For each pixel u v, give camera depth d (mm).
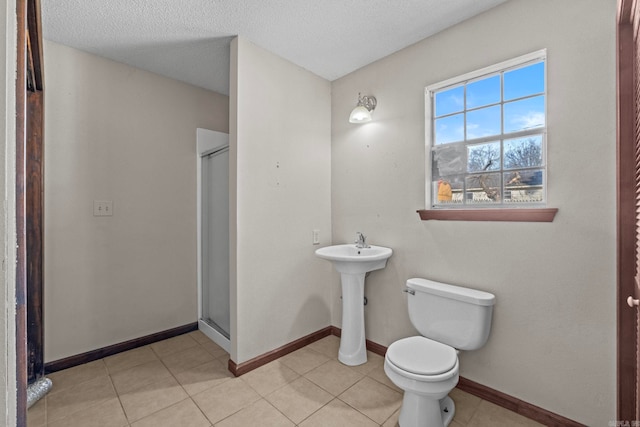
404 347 1642
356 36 2053
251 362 2115
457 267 1911
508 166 1762
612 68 1397
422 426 1451
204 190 2928
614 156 1396
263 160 2219
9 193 467
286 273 2381
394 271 2262
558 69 1541
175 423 1594
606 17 1410
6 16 451
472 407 1717
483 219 1786
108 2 1688
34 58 1630
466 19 1875
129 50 2223
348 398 1799
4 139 444
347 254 2398
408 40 2105
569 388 1518
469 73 1858
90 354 2223
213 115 2986
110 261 2352
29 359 1885
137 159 2494
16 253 541
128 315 2443
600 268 1433
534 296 1617
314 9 1777
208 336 2695
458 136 1976
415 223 2131
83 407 1717
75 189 2186
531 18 1623
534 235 1614
